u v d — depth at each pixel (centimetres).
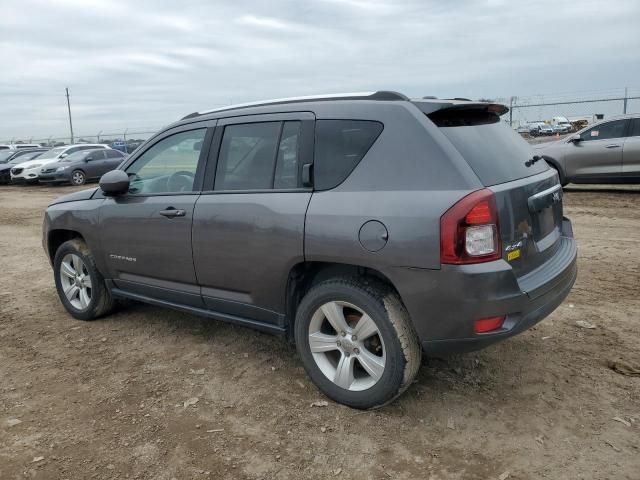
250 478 269
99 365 400
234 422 318
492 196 279
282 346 424
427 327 289
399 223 286
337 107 332
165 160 418
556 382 351
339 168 319
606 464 270
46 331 471
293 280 343
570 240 378
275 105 364
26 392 361
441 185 284
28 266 727
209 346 429
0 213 1332
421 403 331
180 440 302
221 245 364
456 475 266
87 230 462
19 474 276
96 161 2227
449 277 275
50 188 2069
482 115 347
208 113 402
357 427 309
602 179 1180
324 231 311
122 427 317
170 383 369
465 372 368
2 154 2583
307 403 336
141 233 417
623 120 1159
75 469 279
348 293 311
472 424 308
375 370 312
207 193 381
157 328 470
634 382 347
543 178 338
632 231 806
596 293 521
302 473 272
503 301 278
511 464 273
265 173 354
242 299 368
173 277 405
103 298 481
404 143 300
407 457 281
